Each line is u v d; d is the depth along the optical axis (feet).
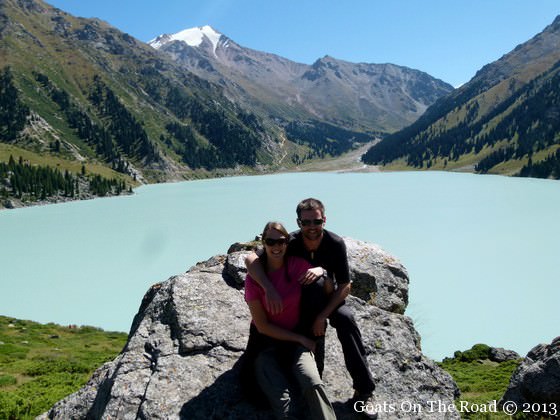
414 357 27.30
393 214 510.17
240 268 32.73
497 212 499.92
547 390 42.80
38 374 92.17
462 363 113.91
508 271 281.13
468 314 209.26
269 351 21.15
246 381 21.89
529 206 533.14
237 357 25.26
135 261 350.84
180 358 25.07
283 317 21.25
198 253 370.12
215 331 26.84
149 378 24.31
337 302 21.99
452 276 275.18
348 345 21.85
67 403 28.32
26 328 172.45
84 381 69.72
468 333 186.50
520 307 217.36
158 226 492.13
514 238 372.17
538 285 250.78
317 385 19.16
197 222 510.17
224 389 23.04
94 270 327.67
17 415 43.04
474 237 382.63
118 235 451.53
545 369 43.65
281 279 21.43
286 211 572.51
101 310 242.99
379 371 25.86
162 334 27.25
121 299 261.65
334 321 22.45
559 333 184.65
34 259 365.40
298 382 19.66
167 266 334.44
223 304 29.37
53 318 231.71
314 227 21.76
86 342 154.81
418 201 617.21
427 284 261.85
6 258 369.91
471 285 255.50
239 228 469.57
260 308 21.08
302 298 21.58
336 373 25.34
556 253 320.50
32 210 624.59
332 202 635.66
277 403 19.51
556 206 525.34
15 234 467.11
